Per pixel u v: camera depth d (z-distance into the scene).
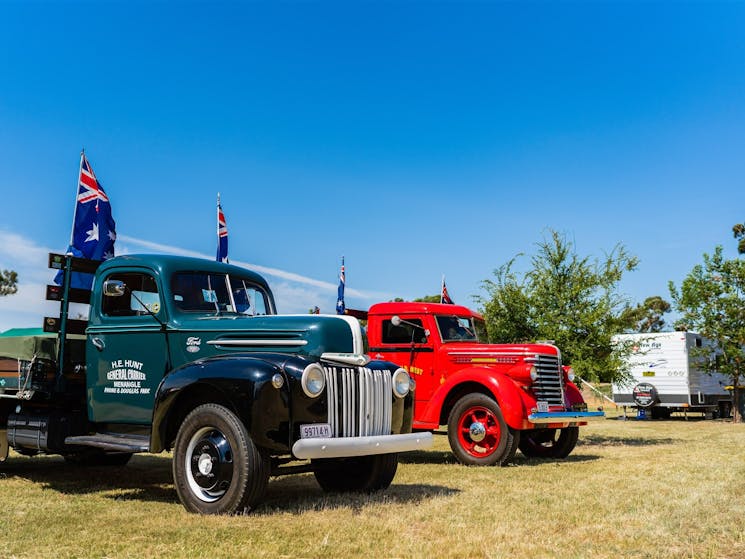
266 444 4.70
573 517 4.85
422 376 9.42
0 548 3.88
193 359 5.61
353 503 5.26
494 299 12.37
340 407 5.04
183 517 4.68
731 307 19.03
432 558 3.73
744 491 6.03
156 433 5.14
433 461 9.08
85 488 6.24
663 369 19.95
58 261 6.45
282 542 3.99
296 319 5.41
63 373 6.43
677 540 4.19
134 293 5.88
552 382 9.12
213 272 6.16
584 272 11.93
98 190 9.25
